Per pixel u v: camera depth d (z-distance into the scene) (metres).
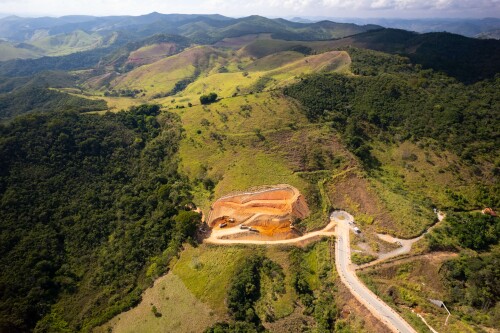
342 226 107.50
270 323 80.62
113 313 87.75
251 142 138.00
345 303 81.69
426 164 130.38
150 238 107.81
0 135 127.88
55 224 111.25
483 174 121.75
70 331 85.25
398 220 105.38
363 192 118.38
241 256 95.88
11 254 98.31
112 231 114.25
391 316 75.88
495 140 132.62
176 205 118.56
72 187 124.38
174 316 84.00
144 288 94.06
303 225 106.62
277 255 96.12
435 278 88.12
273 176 123.00
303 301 84.62
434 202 116.50
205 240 102.88
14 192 112.25
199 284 90.31
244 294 85.56
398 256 93.94
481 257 92.94
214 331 77.06
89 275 101.06
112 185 130.75
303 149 133.62
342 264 92.69
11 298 88.75
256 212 109.62
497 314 76.69
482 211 112.12
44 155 128.25
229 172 127.31
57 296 93.75
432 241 96.62
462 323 75.56
